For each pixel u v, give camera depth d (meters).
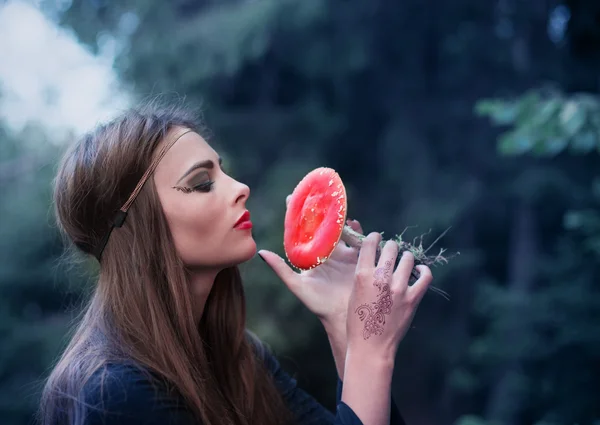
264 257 1.83
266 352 2.13
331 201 1.75
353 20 10.84
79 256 1.94
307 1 9.70
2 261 9.88
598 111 3.30
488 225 12.77
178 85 9.80
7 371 9.82
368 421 1.43
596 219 5.11
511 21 11.55
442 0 11.23
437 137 11.99
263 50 9.91
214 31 9.59
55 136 10.66
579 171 10.88
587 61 11.13
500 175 11.66
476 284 11.95
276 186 9.66
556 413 8.65
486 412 10.90
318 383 9.62
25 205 10.02
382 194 12.24
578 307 8.53
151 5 9.73
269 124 10.68
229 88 10.91
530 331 8.89
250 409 1.82
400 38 11.62
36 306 10.51
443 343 11.87
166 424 1.40
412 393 12.11
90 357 1.47
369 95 12.16
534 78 11.27
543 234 12.00
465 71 11.93
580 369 8.73
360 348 1.52
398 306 1.56
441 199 11.28
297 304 8.26
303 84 11.80
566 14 11.07
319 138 10.91
